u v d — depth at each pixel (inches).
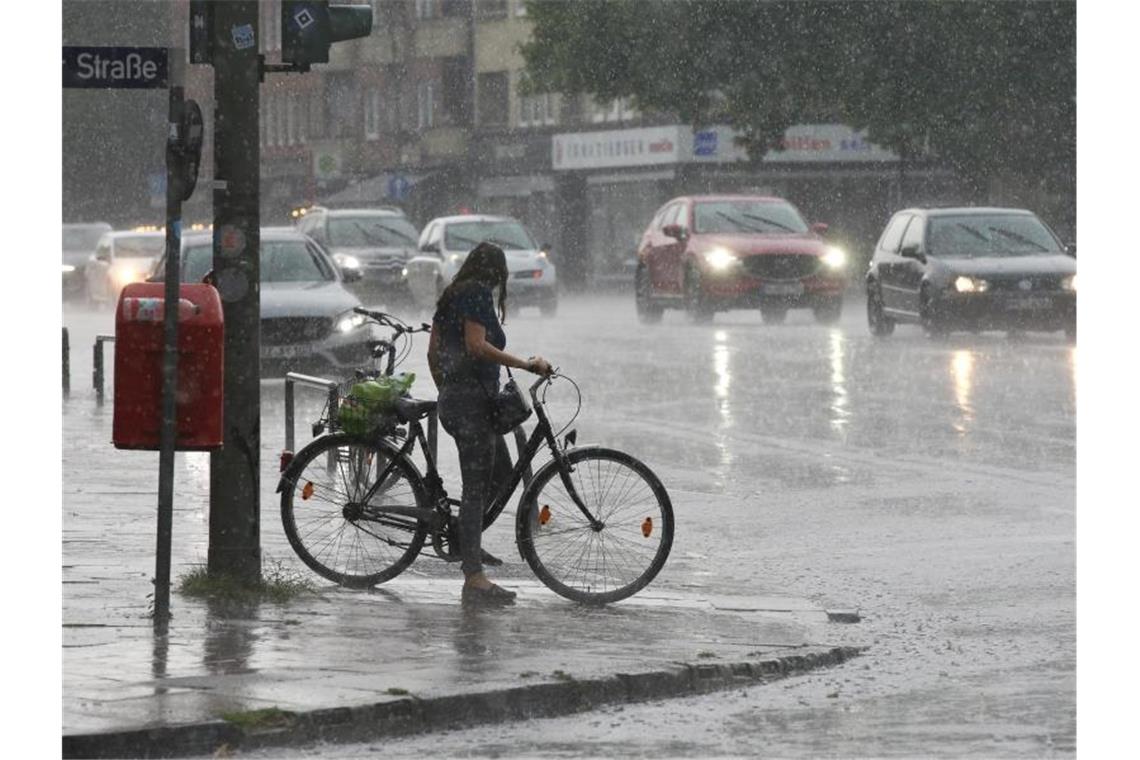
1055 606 807.1
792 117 3784.5
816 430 1480.1
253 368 784.9
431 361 800.3
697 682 649.0
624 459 800.3
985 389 1787.6
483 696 598.5
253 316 781.9
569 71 3998.5
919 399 1705.2
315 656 658.2
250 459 786.2
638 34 3907.5
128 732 545.0
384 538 815.7
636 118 5064.0
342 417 816.3
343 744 567.5
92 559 872.3
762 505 1109.7
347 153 6333.7
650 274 3034.0
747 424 1528.1
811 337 2593.5
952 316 2390.5
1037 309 2381.9
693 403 1699.1
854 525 1036.5
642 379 1946.4
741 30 3801.7
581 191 5369.1
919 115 3617.1
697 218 2967.5
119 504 1074.1
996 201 3740.2
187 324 722.8
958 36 3575.3
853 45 3646.7
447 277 3181.6
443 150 5915.4
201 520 1008.9
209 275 786.8
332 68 6373.0
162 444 719.7
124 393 722.8
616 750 558.3
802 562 923.4
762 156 3873.0
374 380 822.5
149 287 726.5
